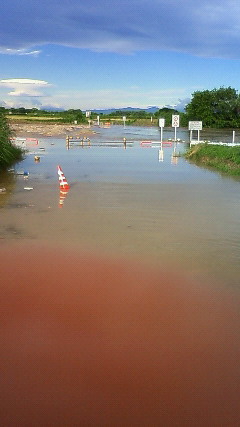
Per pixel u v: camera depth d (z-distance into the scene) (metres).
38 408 3.81
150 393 4.01
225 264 7.14
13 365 4.36
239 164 19.05
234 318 5.33
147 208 11.20
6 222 9.57
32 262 7.10
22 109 90.19
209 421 3.70
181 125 65.62
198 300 5.81
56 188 14.04
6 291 5.97
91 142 35.31
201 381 4.17
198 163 21.86
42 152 26.61
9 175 16.84
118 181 15.64
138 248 7.91
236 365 4.41
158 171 18.61
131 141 36.78
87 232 8.89
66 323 5.14
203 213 10.70
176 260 7.31
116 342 4.77
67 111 85.06
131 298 5.82
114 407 3.84
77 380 4.16
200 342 4.80
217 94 63.25
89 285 6.22
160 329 5.05
